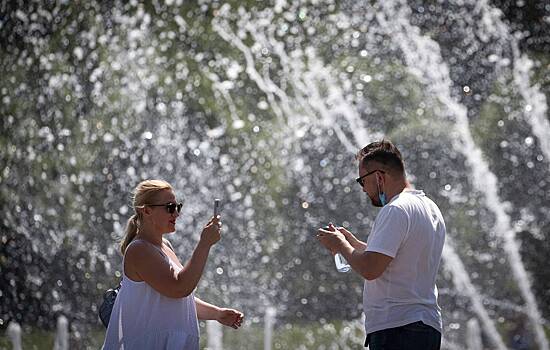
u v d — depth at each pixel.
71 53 43.09
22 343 37.34
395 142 44.62
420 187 44.03
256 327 41.66
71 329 38.31
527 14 46.72
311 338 42.69
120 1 44.44
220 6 46.72
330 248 11.01
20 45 42.56
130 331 11.07
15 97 41.72
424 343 10.80
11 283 38.94
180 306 11.23
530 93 45.31
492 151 44.59
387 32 46.66
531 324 41.62
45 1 43.22
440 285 42.44
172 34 45.69
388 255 10.61
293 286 43.53
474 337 40.78
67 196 40.47
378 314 10.92
